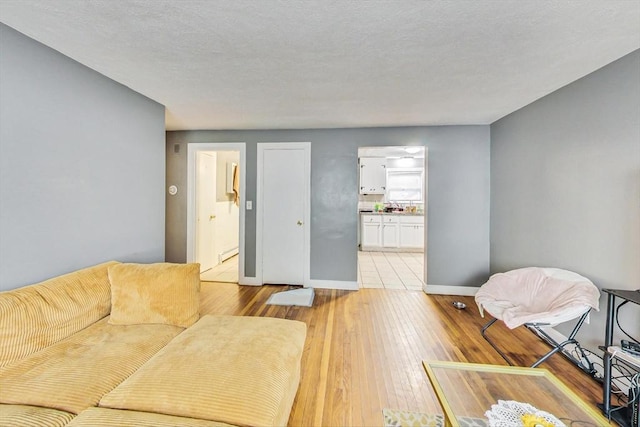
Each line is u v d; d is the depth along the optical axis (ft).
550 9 4.64
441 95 8.58
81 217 6.66
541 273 7.54
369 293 12.23
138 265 6.54
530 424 3.59
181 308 6.13
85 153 6.74
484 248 11.96
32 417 3.51
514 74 7.09
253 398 3.76
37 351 4.80
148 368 4.25
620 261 6.15
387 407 5.49
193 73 7.14
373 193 22.86
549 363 6.95
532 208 9.11
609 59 6.26
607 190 6.46
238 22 5.02
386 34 5.38
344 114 10.51
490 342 7.88
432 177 12.16
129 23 5.06
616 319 6.10
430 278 12.28
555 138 8.11
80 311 5.60
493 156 11.58
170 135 13.30
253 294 11.90
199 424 3.38
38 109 5.70
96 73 7.00
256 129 12.91
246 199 13.14
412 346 7.76
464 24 5.06
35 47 5.62
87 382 4.11
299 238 13.03
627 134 6.02
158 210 9.34
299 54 6.16
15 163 5.34
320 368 6.74
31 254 5.63
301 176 12.92
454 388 4.42
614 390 5.75
